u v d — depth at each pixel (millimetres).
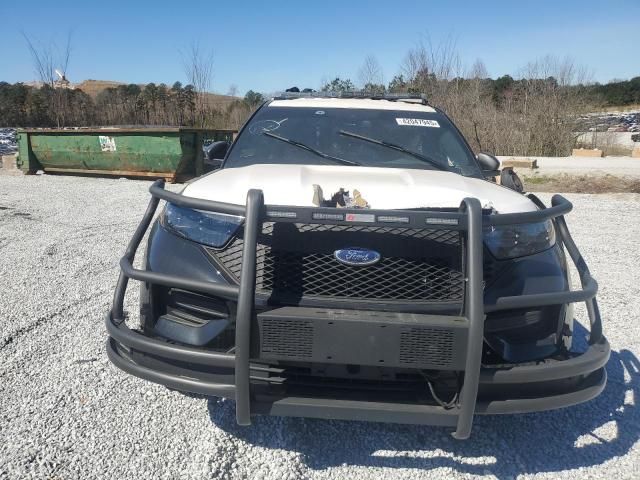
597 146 22141
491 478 2803
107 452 2875
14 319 4586
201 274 2744
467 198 2598
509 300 2621
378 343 2451
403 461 2910
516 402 2584
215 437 3021
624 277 6422
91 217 9188
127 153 14055
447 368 2457
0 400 3328
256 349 2498
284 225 2670
